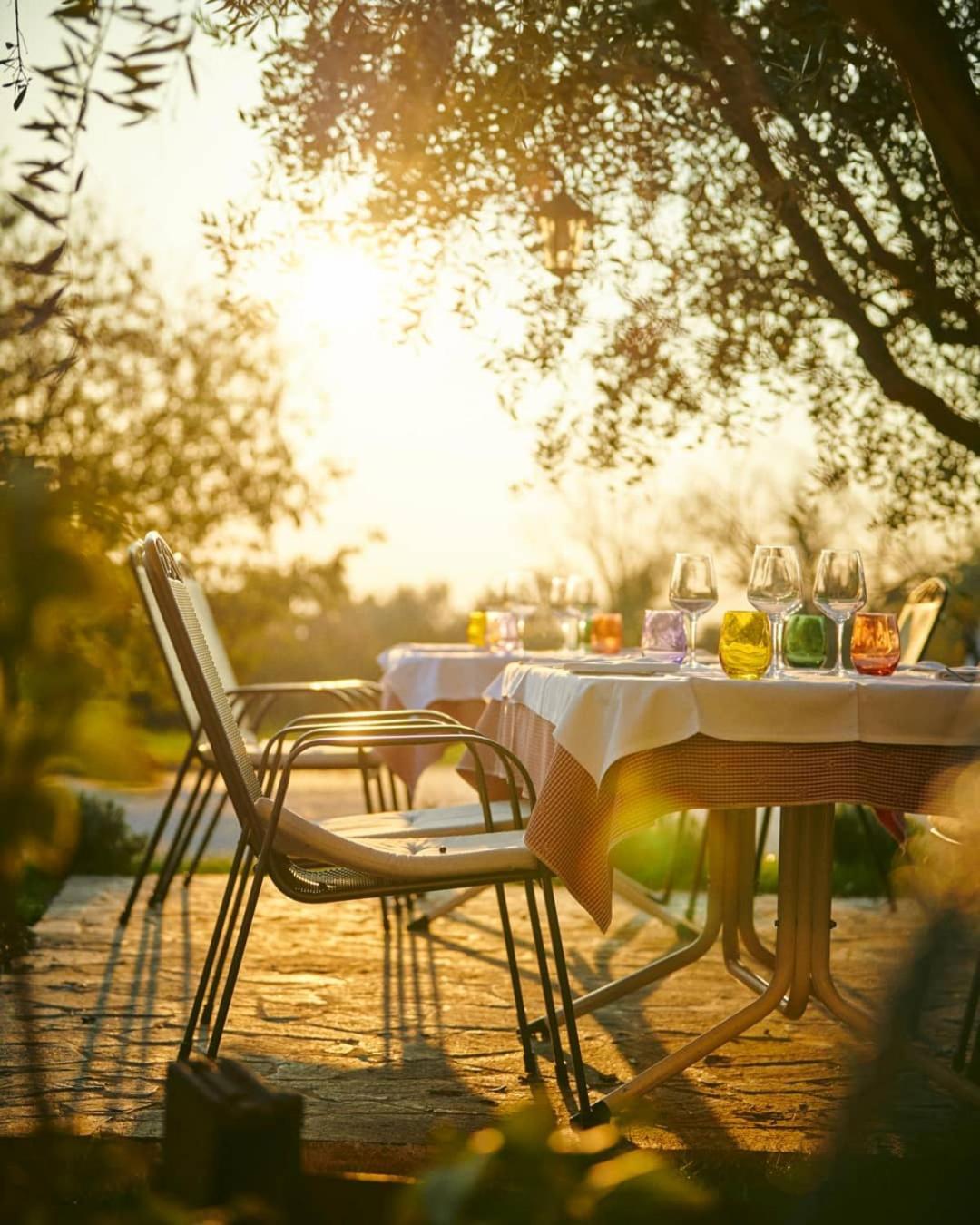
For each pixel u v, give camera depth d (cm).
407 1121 238
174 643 244
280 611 1240
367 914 444
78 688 79
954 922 163
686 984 352
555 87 359
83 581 81
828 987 257
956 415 381
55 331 142
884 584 441
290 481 1205
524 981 351
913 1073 154
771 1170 208
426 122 360
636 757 231
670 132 388
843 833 556
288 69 360
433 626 1360
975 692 222
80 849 512
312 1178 172
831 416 420
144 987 333
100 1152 170
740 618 247
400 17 318
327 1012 315
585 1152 105
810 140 354
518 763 272
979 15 304
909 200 370
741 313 410
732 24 330
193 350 1147
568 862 232
